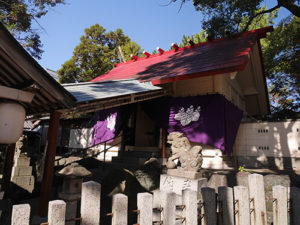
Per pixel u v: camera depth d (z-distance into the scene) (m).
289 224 3.30
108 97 5.61
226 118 8.19
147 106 9.91
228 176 6.12
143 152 9.55
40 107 4.89
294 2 9.42
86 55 19.52
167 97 9.55
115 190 5.75
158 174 7.75
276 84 16.61
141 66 12.74
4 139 3.33
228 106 8.60
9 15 12.45
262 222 3.04
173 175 6.72
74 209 3.03
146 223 2.24
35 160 8.93
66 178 3.46
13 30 12.84
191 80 9.47
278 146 8.31
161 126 9.27
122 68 14.53
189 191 2.56
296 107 14.98
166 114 9.30
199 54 10.15
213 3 10.95
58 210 1.87
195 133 8.37
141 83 8.73
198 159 6.41
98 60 19.19
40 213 4.18
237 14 10.77
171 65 9.88
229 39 11.05
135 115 11.38
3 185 5.62
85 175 3.46
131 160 9.18
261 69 11.05
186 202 2.54
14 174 7.23
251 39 9.51
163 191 2.47
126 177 6.14
